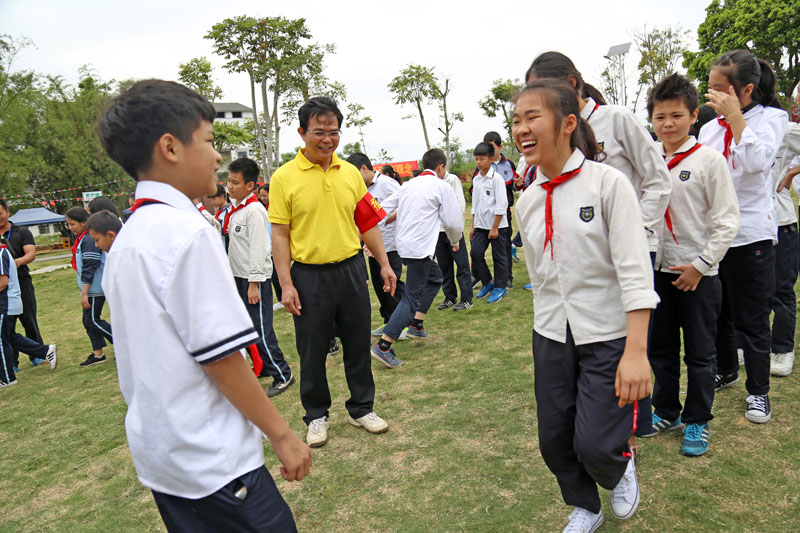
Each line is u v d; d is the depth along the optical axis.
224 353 1.19
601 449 1.77
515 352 4.36
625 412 1.80
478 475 2.62
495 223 6.00
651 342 2.75
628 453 1.82
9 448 3.65
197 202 5.10
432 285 4.96
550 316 1.95
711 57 25.42
